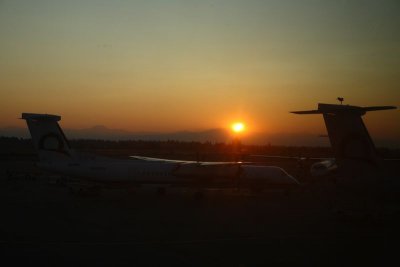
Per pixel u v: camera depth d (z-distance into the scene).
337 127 25.02
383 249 20.25
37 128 40.72
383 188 24.81
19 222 26.27
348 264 17.48
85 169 41.38
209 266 16.97
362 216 27.47
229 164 42.69
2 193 41.84
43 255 18.33
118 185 42.16
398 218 29.38
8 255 18.28
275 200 40.72
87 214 29.95
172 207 34.47
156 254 18.77
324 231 24.78
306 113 25.06
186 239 21.98
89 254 18.59
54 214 29.64
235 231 24.38
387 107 23.84
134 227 25.19
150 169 42.34
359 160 25.02
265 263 17.48
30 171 69.19
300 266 17.11
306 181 61.88
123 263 17.22
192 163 42.84
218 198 41.62
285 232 24.30
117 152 114.56
